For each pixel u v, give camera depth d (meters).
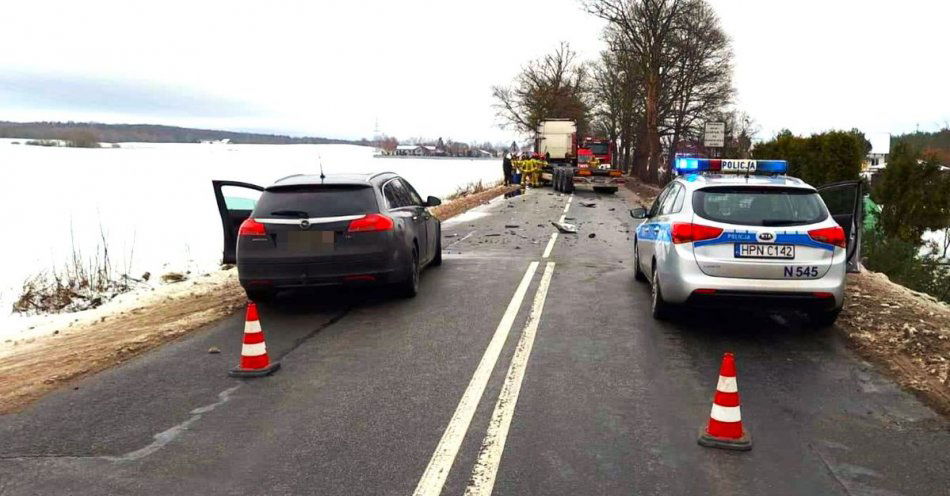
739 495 3.55
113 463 3.96
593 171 33.78
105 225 19.39
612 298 8.58
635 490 3.59
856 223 8.28
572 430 4.39
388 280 7.91
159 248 15.55
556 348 6.30
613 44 43.91
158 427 4.50
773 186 6.67
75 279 10.43
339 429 4.43
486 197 30.16
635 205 26.75
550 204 27.03
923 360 5.80
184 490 3.62
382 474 3.78
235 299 8.78
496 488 3.61
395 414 4.68
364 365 5.82
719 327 7.10
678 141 49.91
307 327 7.20
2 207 22.97
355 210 7.80
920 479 3.74
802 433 4.37
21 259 13.66
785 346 6.39
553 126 40.97
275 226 7.63
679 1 40.09
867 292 8.63
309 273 7.59
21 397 5.15
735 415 4.18
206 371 5.74
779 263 6.36
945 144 21.34
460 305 8.17
